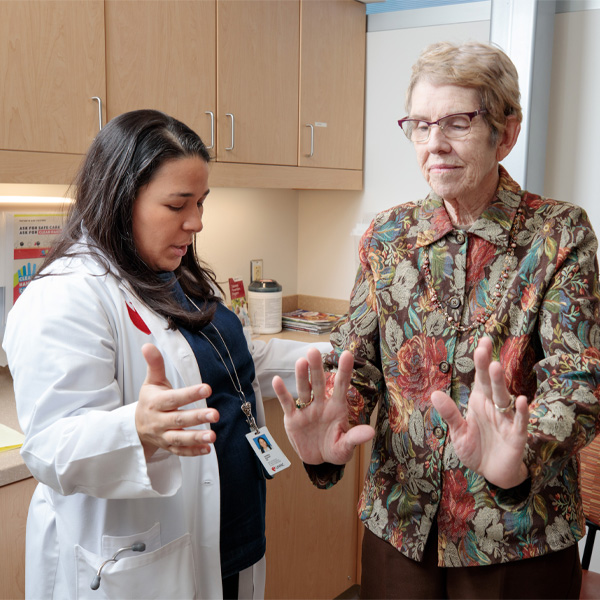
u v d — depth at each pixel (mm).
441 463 1104
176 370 1293
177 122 1263
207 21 2055
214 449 1315
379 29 2723
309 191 3004
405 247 1170
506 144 1114
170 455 1096
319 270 3020
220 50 2107
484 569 1099
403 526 1154
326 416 1058
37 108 1641
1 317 1992
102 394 1127
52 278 1206
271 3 2271
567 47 2369
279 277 2994
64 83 1693
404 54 2668
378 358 1237
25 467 1486
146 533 1251
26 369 1129
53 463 1062
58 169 1704
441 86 1059
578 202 2408
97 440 1023
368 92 2783
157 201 1216
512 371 1068
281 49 2334
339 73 2617
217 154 2139
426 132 1101
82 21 1717
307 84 2467
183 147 1220
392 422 1171
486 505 1075
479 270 1110
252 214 2818
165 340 1286
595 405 980
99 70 1771
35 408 1094
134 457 1025
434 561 1146
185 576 1284
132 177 1205
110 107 1814
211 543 1319
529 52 2242
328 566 2553
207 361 1348
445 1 2592
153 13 1898
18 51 1590
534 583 1076
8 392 1938
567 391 984
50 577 1307
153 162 1195
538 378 1041
